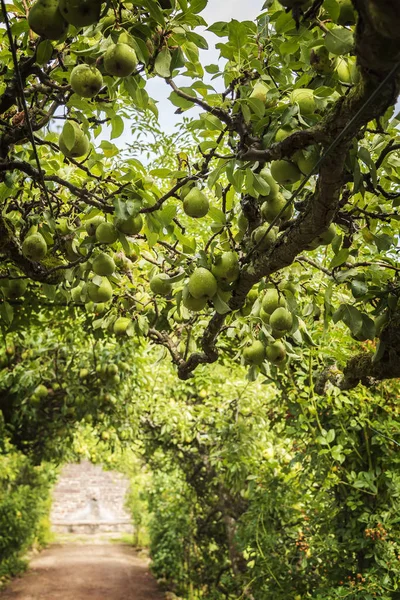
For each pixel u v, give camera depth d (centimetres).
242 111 170
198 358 294
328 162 143
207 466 671
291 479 413
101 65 169
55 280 281
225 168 184
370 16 105
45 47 167
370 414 358
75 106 189
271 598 401
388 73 118
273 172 170
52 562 1416
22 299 408
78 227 266
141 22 163
